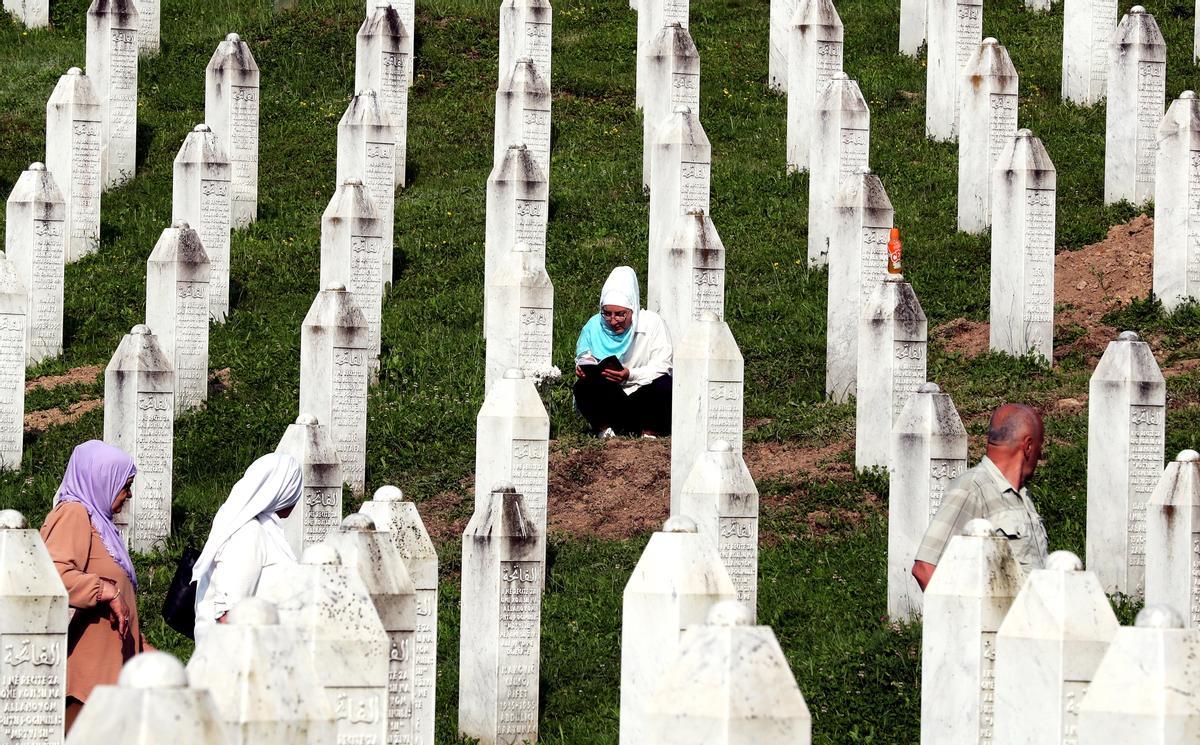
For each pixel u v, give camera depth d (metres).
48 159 34.00
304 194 36.84
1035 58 40.22
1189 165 27.33
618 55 43.12
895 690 17.27
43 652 13.69
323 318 24.58
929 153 36.06
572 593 20.91
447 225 34.44
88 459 15.80
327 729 9.92
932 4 36.53
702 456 18.64
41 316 29.70
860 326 23.50
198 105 41.12
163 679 8.18
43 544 13.86
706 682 9.80
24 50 43.94
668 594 12.96
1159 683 10.47
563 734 17.30
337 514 21.20
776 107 39.53
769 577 20.81
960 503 14.52
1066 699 12.04
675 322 26.19
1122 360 20.14
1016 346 27.02
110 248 34.25
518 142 34.09
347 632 11.95
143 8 42.81
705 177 29.45
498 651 17.11
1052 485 22.42
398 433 25.95
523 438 21.20
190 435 26.11
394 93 36.81
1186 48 39.97
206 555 14.98
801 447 24.84
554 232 33.66
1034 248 26.94
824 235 31.20
